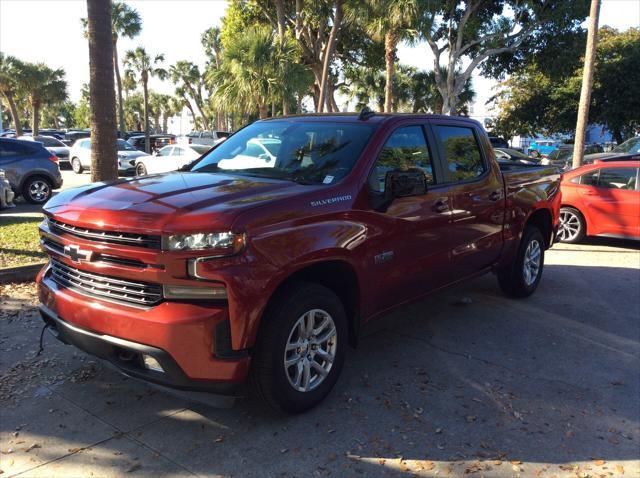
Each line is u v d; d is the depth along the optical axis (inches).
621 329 216.5
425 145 183.9
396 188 153.6
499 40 1083.9
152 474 117.6
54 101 1761.8
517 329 213.5
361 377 167.3
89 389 152.6
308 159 164.2
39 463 120.0
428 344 195.6
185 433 133.3
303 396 139.3
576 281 287.1
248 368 125.3
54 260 145.1
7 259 268.8
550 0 1028.5
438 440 134.3
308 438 132.8
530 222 256.4
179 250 117.3
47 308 142.3
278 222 128.6
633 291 269.6
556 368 178.9
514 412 149.2
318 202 139.4
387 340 198.5
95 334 127.0
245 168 171.9
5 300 220.7
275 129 186.5
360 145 162.1
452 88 1066.7
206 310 119.3
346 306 158.1
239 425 137.6
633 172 368.5
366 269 152.6
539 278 259.0
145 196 134.7
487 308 238.1
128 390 152.8
